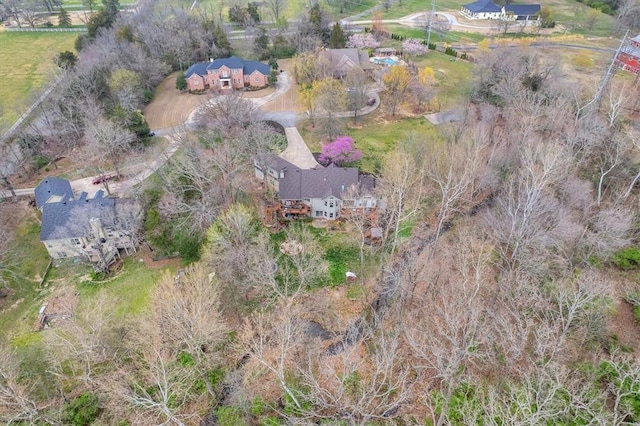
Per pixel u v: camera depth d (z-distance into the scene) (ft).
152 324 104.99
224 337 117.19
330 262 150.71
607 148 147.13
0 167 195.62
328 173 172.76
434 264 136.77
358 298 136.87
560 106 168.86
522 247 114.62
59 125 219.00
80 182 198.08
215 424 103.76
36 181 201.57
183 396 104.83
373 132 229.86
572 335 101.81
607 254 119.24
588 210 132.26
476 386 93.56
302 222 170.19
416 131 227.61
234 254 125.80
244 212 139.13
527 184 119.24
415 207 142.41
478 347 100.01
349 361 101.35
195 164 168.04
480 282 105.70
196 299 104.32
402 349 112.57
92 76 237.66
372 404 100.78
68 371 114.01
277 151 212.23
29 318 138.62
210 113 208.33
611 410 85.71
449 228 155.43
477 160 153.07
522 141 157.69
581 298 99.81
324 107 220.43
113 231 158.10
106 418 102.37
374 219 164.55
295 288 137.69
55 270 156.35
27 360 118.83
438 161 162.81
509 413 74.49
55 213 160.15
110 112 224.94
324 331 126.93
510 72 212.23
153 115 250.98
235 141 186.80
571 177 139.13
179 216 161.07
